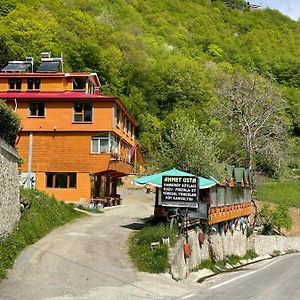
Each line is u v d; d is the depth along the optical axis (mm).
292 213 59156
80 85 44688
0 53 65938
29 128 40625
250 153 48500
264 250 43875
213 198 30406
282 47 131750
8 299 13891
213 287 19406
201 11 143250
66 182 40312
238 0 163375
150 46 107500
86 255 20609
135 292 16062
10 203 21156
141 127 75812
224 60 115000
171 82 86438
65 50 80438
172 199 24250
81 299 14445
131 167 47812
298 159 81875
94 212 35312
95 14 115000
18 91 43375
